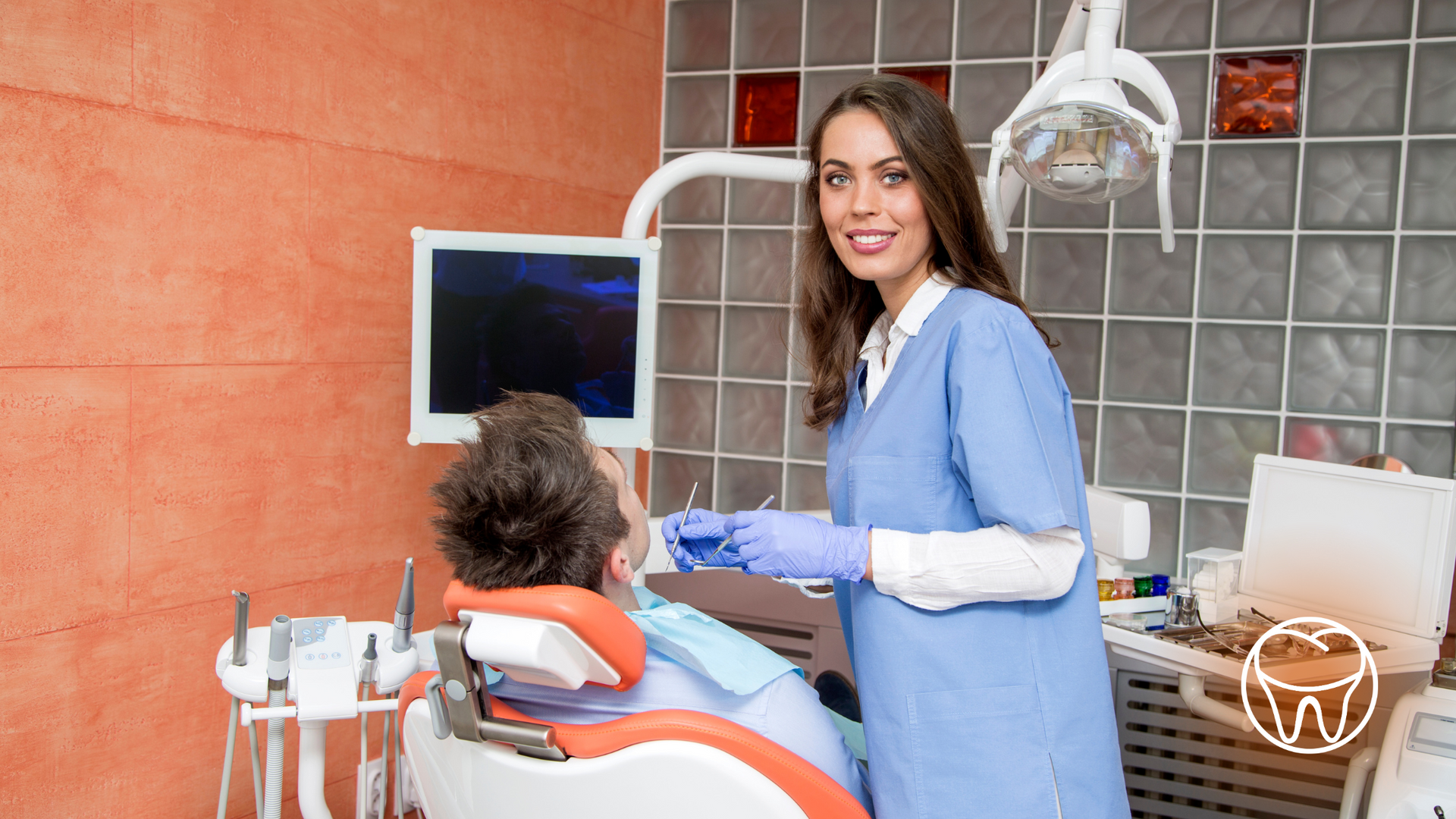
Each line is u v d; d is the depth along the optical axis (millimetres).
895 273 1071
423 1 2131
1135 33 2506
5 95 1485
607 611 808
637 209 1851
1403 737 1362
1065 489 973
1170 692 1739
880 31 2699
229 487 1839
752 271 2865
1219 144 2465
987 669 994
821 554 977
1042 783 986
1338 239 2402
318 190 1942
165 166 1688
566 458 871
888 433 1040
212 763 1844
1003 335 974
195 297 1752
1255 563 1917
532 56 2432
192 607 1795
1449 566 1661
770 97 2820
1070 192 1511
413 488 2205
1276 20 2402
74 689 1635
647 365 1850
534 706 947
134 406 1681
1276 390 2473
